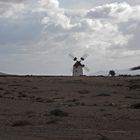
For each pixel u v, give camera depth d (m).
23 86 90.56
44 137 27.52
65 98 64.12
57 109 42.03
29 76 125.25
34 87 88.56
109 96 68.62
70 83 100.19
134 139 27.09
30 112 42.34
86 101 58.50
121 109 45.59
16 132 29.91
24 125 33.78
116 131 30.83
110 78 112.19
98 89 85.25
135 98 64.38
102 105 51.53
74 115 39.81
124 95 70.81
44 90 81.69
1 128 32.03
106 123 34.75
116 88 87.69
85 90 81.69
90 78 113.31
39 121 35.72
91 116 39.00
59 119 36.47
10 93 71.44
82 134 28.89
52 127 32.53
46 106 49.72
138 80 101.31
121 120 36.22
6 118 37.97
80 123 34.59
